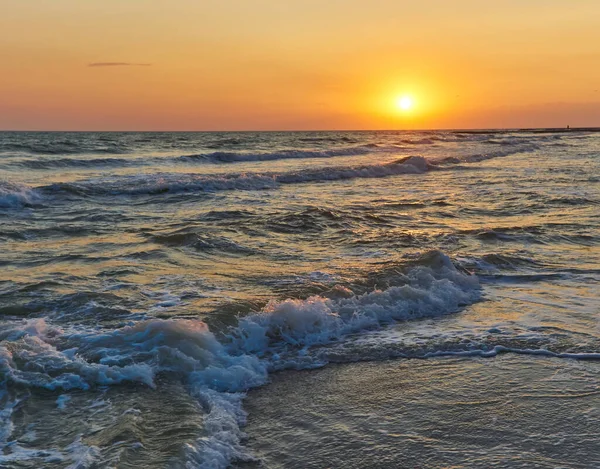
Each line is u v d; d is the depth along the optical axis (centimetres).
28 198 1609
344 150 3978
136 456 386
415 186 2138
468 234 1180
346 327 663
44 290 746
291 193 1928
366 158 3575
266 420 462
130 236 1130
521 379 541
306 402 495
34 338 563
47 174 2317
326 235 1168
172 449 397
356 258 962
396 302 734
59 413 445
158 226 1253
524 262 976
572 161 3412
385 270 831
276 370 558
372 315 698
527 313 732
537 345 627
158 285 783
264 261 936
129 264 903
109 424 429
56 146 3900
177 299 716
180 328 584
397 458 406
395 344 626
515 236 1170
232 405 481
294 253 1000
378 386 527
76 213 1445
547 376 548
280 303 668
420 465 397
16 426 424
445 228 1262
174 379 514
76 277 819
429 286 793
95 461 376
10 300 698
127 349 554
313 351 602
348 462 402
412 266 856
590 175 2489
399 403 493
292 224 1257
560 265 966
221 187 2023
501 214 1468
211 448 405
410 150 4381
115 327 615
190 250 1002
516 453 411
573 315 726
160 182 1945
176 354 545
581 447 420
